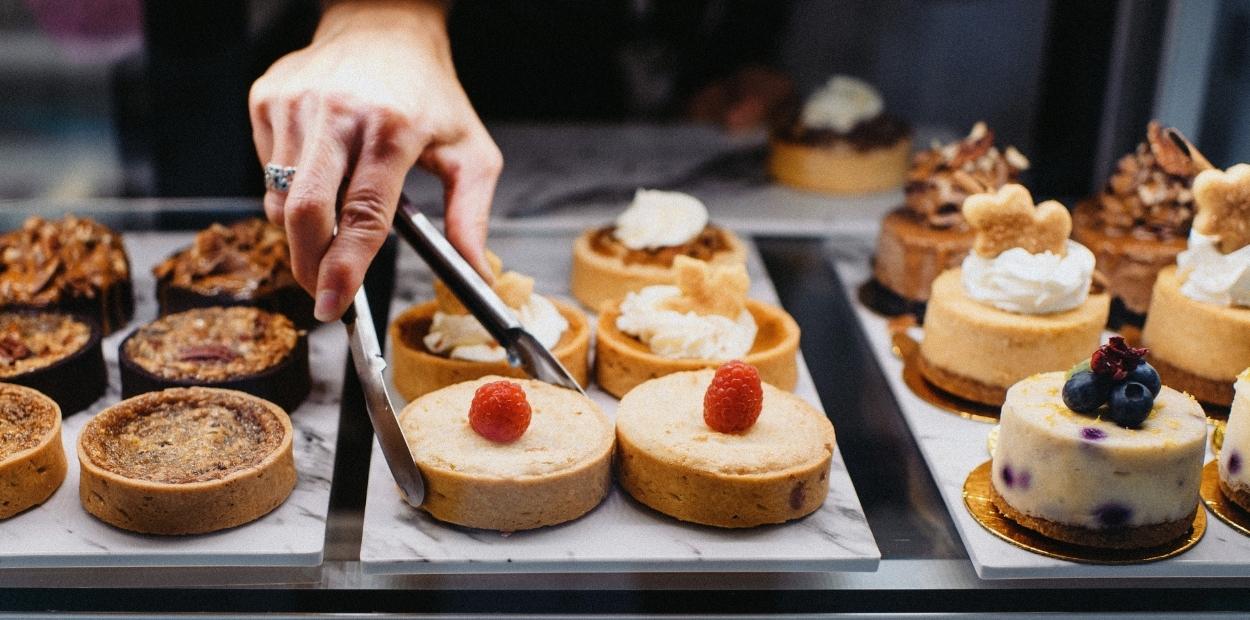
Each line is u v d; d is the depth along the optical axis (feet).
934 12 2.84
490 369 1.96
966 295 2.07
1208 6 2.40
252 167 2.70
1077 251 2.08
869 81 2.96
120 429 1.77
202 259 2.23
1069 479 1.65
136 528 1.65
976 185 2.20
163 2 2.59
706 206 2.74
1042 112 2.75
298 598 1.57
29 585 1.58
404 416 1.80
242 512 1.67
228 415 1.81
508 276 2.06
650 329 2.04
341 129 1.76
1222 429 1.96
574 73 2.89
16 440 1.72
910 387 2.07
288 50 2.63
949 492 1.78
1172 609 1.60
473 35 2.81
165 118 2.69
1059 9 2.65
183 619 1.54
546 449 1.72
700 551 1.65
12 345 1.96
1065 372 1.82
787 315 2.15
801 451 1.73
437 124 1.92
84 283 2.14
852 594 1.60
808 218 2.71
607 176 2.80
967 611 1.61
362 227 1.73
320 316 1.69
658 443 1.73
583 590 1.59
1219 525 1.73
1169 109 2.49
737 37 2.90
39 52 2.66
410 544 1.65
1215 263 2.02
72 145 2.71
